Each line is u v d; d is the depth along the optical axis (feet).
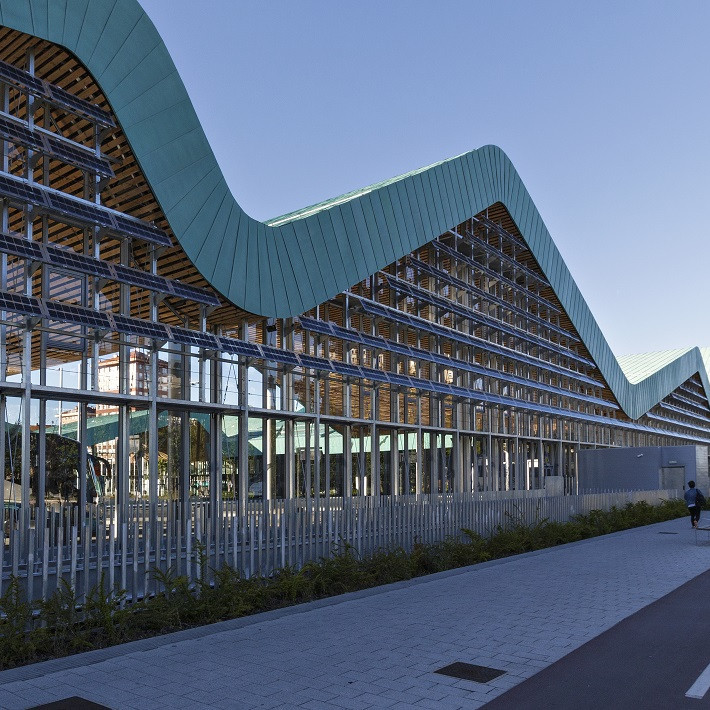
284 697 22.29
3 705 21.38
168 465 64.95
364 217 87.92
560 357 154.20
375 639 29.91
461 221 110.42
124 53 55.77
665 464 144.97
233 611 35.70
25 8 48.24
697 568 52.60
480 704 21.74
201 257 63.36
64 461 54.75
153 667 25.62
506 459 127.03
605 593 41.50
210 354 68.54
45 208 51.31
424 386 98.17
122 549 35.45
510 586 44.21
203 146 63.77
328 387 83.56
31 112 51.31
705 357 350.02
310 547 48.49
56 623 30.01
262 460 74.79
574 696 22.45
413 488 98.32
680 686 23.40
